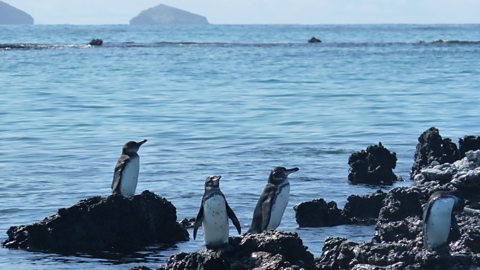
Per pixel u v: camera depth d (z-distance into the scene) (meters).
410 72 116.31
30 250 27.14
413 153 46.56
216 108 69.38
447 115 62.94
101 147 48.66
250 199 34.53
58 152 46.81
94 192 36.19
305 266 22.61
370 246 23.23
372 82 98.56
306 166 42.59
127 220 27.78
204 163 43.41
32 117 62.56
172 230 28.44
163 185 37.69
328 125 58.25
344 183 38.38
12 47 192.00
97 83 96.62
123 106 70.75
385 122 59.50
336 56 164.62
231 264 21.98
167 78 105.25
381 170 38.56
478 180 29.20
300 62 143.00
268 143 50.34
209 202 23.86
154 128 56.94
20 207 33.31
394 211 28.02
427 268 22.44
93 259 26.12
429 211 23.25
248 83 97.44
